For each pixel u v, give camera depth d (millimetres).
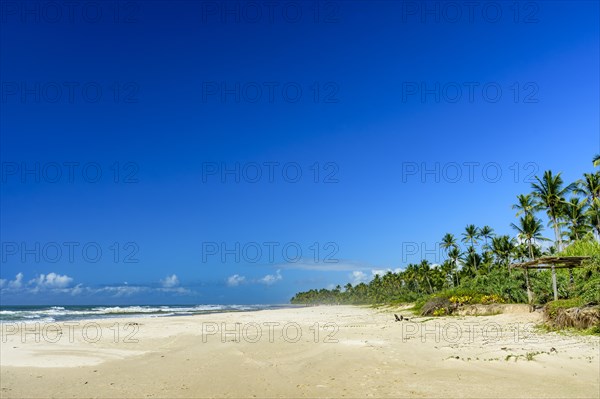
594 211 46500
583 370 11656
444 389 10094
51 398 9688
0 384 11039
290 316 48188
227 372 12469
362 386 10562
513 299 31625
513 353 14242
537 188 51031
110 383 11133
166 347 17859
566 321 19266
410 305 51750
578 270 29125
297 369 12836
